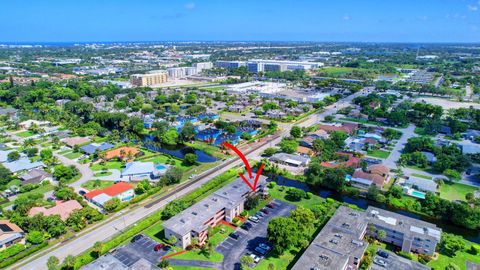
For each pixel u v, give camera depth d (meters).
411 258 87.31
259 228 101.31
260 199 118.38
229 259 86.62
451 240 89.25
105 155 159.00
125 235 95.56
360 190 127.50
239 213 109.56
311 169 135.25
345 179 131.12
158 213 107.19
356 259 80.81
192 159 152.00
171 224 95.44
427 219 108.56
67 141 181.38
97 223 104.69
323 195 127.12
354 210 103.50
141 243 93.88
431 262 85.88
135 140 190.00
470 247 92.12
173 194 124.69
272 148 164.25
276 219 90.44
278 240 85.81
